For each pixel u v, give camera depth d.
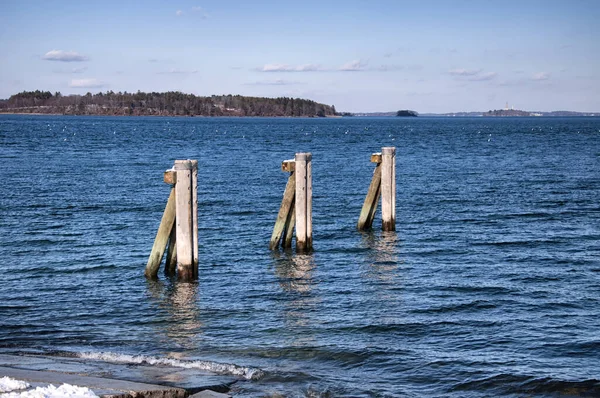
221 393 9.88
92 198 32.72
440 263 19.92
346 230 25.03
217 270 18.97
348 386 10.74
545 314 14.86
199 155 64.00
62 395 8.59
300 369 11.55
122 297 16.23
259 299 16.12
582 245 22.33
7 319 14.48
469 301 15.89
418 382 11.04
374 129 163.00
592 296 16.28
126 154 63.75
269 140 98.12
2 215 27.44
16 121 180.62
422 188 37.94
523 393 10.66
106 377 10.42
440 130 155.25
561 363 11.89
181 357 12.12
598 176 44.09
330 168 50.84
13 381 9.11
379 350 12.52
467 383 10.98
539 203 31.98
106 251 21.23
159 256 17.58
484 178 43.25
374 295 16.48
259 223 26.58
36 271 18.69
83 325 14.14
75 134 104.75
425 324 14.15
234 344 12.91
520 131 143.62
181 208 16.75
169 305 15.59
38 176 41.88
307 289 17.06
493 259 20.41
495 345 12.85
